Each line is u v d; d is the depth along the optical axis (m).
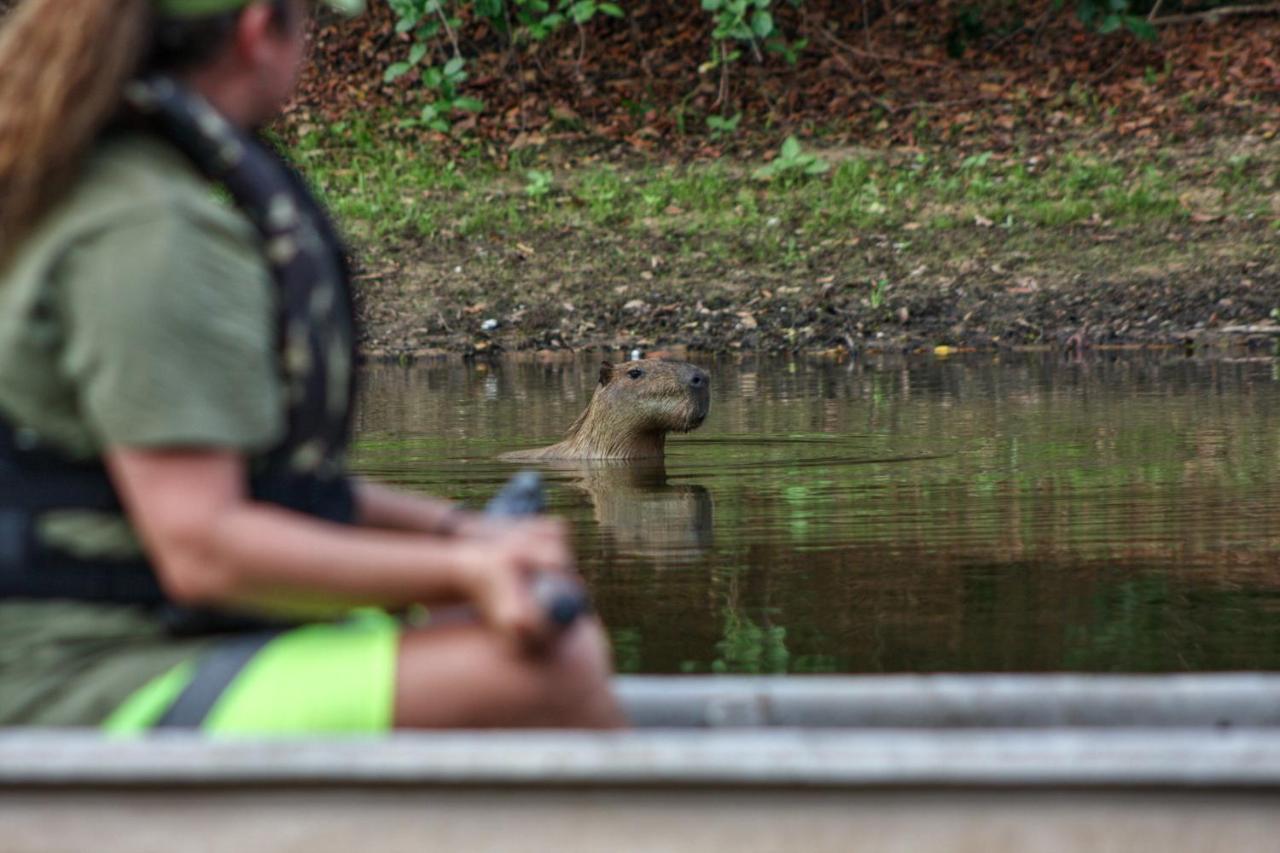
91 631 3.90
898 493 10.66
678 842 3.50
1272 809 3.48
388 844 3.48
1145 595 7.47
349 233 25.19
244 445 3.69
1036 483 10.91
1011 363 18.97
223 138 3.84
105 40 3.74
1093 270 22.92
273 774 3.43
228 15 3.93
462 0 32.50
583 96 31.17
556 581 3.73
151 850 3.48
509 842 3.49
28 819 3.47
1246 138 27.92
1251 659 6.30
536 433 14.48
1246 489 10.45
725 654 6.46
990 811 3.50
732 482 11.48
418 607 4.63
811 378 18.12
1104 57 32.09
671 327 21.97
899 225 25.00
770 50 31.70
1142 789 3.48
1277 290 21.81
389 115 30.61
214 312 3.64
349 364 4.11
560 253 24.50
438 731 3.83
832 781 3.47
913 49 32.62
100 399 3.59
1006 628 6.88
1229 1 33.81
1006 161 27.78
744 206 26.06
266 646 3.90
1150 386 16.47
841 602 7.42
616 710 3.99
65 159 3.68
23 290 3.66
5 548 3.84
